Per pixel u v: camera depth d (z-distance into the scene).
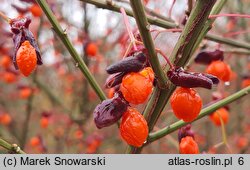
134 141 0.10
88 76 0.11
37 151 0.32
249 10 0.33
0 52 0.27
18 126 0.42
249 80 0.20
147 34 0.09
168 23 0.14
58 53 0.32
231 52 0.17
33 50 0.10
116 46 0.34
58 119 0.37
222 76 0.15
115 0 0.16
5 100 0.42
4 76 0.30
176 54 0.10
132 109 0.10
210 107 0.12
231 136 0.38
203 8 0.09
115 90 0.10
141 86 0.09
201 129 0.41
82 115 0.32
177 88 0.10
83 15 0.29
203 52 0.15
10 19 0.11
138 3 0.09
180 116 0.10
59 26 0.11
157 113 0.10
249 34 0.32
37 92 0.36
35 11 0.16
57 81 0.43
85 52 0.26
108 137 0.39
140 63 0.09
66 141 0.34
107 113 0.10
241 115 0.38
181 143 0.12
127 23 0.10
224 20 0.33
